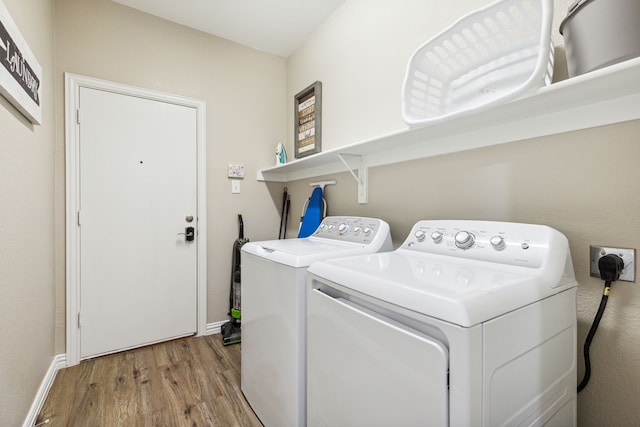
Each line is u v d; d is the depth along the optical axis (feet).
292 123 8.92
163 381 5.64
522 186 3.59
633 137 2.74
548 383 2.51
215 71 8.02
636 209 2.73
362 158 6.03
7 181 3.66
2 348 3.50
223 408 4.88
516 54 3.29
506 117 3.44
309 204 7.38
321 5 6.84
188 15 7.22
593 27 2.46
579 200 3.10
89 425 4.47
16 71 3.73
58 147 6.09
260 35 8.04
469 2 4.17
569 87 2.51
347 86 6.59
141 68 7.00
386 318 2.42
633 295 2.76
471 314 1.87
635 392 2.74
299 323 3.55
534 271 2.64
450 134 4.27
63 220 6.14
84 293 6.38
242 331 5.24
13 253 3.83
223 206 8.17
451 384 1.87
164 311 7.33
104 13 6.59
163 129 7.30
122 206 6.81
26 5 4.37
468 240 3.33
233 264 8.13
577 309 3.12
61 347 6.13
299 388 3.57
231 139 8.29
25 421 4.22
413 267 3.00
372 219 4.90
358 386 2.60
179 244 7.52
